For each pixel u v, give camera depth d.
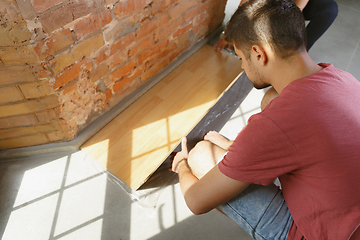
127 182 1.33
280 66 0.74
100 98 1.44
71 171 1.35
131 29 1.36
